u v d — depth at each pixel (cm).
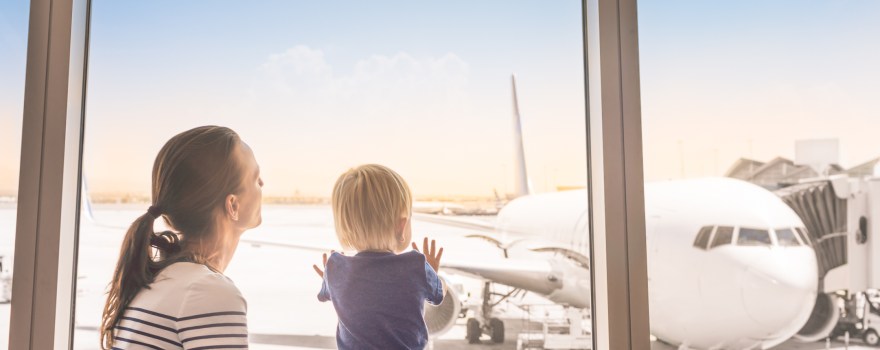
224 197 81
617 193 105
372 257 109
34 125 101
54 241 100
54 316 99
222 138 83
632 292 104
